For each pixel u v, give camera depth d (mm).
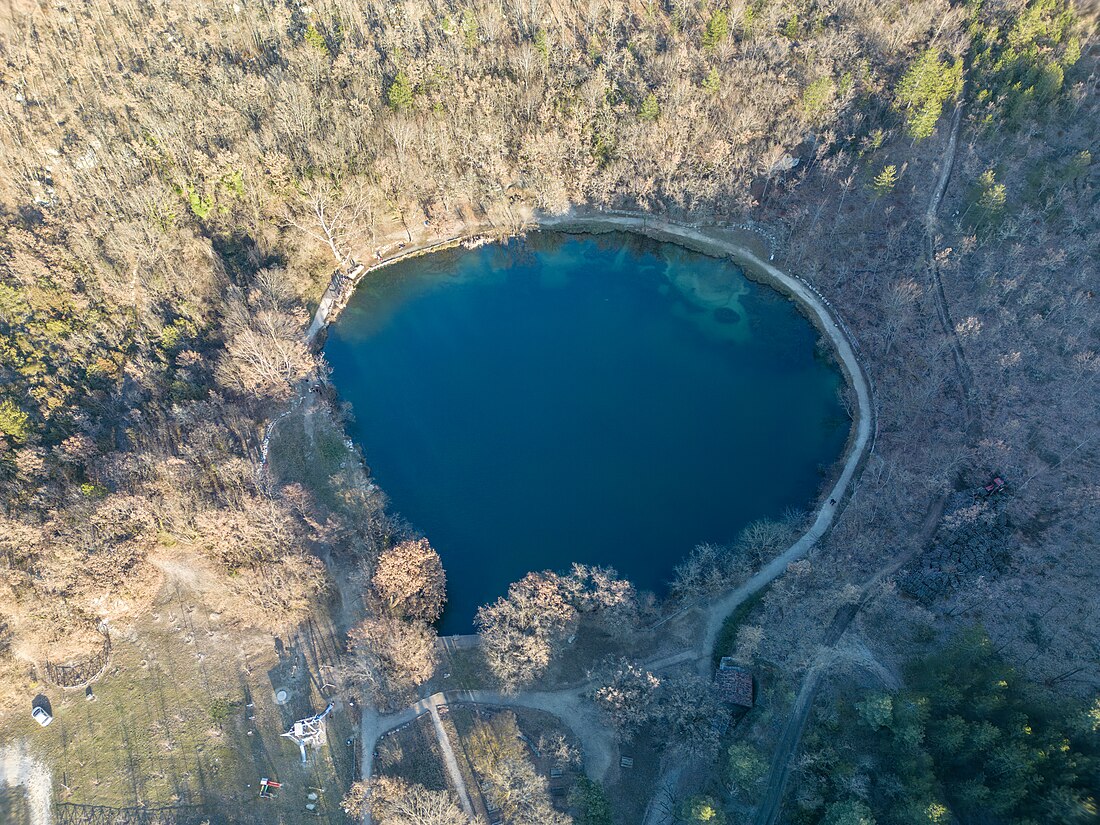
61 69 179750
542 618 110125
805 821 95000
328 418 147375
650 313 166375
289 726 110688
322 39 186875
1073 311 140500
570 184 177000
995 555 119562
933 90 161875
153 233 149375
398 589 112375
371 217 175375
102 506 118000
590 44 191500
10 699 113250
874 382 147000
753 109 170000
